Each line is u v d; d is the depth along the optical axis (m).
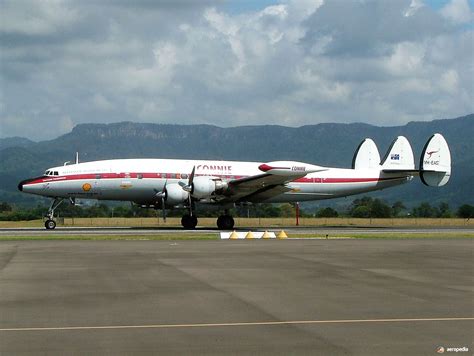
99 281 18.77
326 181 51.94
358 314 13.90
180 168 47.03
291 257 25.69
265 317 13.58
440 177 55.84
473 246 31.47
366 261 24.33
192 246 30.80
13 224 73.56
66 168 45.53
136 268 21.88
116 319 13.36
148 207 48.12
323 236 39.78
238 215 105.88
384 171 54.41
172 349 10.95
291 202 51.88
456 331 12.25
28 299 15.70
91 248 29.45
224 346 11.13
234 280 19.03
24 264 22.98
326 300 15.65
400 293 16.73
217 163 48.06
